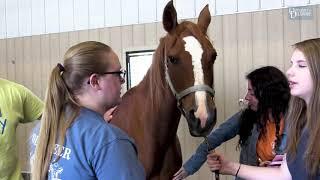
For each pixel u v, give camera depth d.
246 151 2.16
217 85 3.06
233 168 1.60
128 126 1.88
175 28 1.84
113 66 1.12
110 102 1.13
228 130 2.16
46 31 3.88
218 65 3.06
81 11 3.70
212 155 1.60
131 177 1.00
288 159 1.33
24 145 3.87
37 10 3.93
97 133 1.03
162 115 1.82
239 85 2.98
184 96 1.74
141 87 1.93
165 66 1.81
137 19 3.43
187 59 1.74
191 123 1.71
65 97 1.09
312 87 1.24
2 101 1.93
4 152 1.93
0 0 4.09
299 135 1.32
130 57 3.41
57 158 1.05
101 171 1.00
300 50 1.27
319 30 2.72
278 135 1.98
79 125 1.05
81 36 3.67
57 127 1.07
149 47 3.31
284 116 2.00
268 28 2.88
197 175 3.12
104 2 3.58
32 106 2.05
